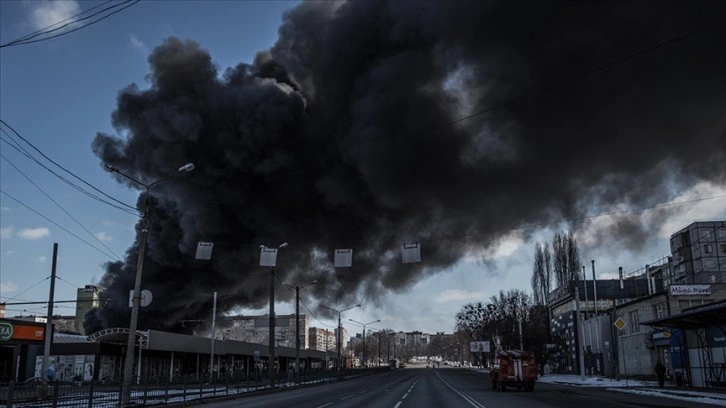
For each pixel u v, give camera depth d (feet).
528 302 291.99
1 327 117.70
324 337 630.33
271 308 149.69
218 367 223.30
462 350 618.44
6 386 68.03
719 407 76.07
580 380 185.06
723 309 101.04
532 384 124.47
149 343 157.99
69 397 70.49
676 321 120.57
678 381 133.49
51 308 110.01
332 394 120.88
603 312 253.85
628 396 103.86
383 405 85.35
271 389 138.31
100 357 160.15
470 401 91.97
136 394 91.50
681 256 361.51
